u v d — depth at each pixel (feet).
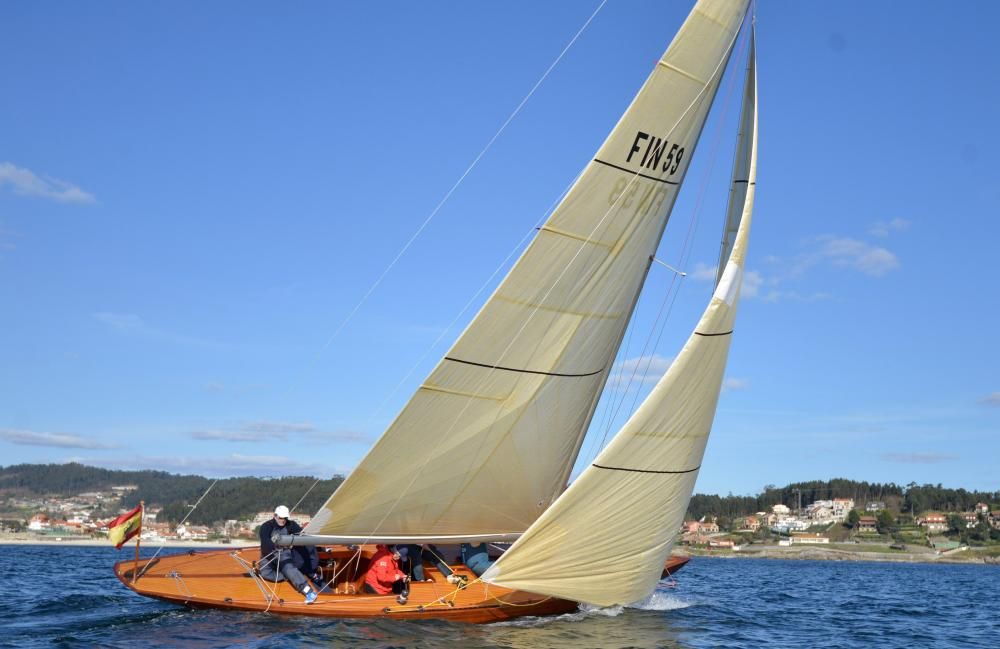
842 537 415.85
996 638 48.55
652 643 36.47
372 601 38.52
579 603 43.45
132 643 32.99
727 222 47.60
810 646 40.70
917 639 46.32
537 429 41.37
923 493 477.77
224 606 37.93
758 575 133.18
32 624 37.37
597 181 38.55
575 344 40.68
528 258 37.58
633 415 38.75
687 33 39.70
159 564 43.16
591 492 38.91
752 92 45.39
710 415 41.06
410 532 40.65
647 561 41.22
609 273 40.40
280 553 39.81
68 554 153.58
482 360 38.04
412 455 38.58
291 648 32.22
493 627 37.86
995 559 350.84
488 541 42.60
